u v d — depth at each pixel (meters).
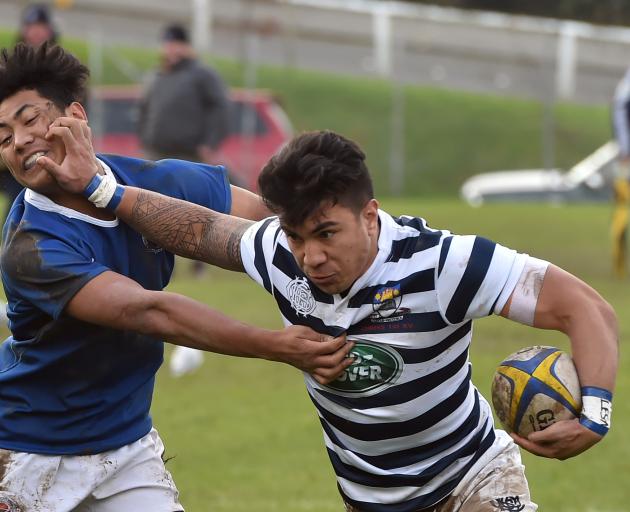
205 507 20.61
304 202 12.06
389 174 100.19
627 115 47.16
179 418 26.48
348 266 12.50
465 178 101.31
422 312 12.83
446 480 13.52
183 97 45.75
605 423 12.48
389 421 13.22
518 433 13.03
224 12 112.25
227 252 13.77
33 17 39.22
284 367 31.67
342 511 20.38
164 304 13.09
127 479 14.59
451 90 114.25
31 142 13.49
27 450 14.15
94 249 13.82
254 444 24.59
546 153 97.81
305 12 118.88
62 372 13.98
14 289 13.64
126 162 14.79
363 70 116.75
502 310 12.81
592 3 135.88
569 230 62.34
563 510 20.70
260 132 76.38
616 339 12.70
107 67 101.38
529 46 118.44
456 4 137.75
